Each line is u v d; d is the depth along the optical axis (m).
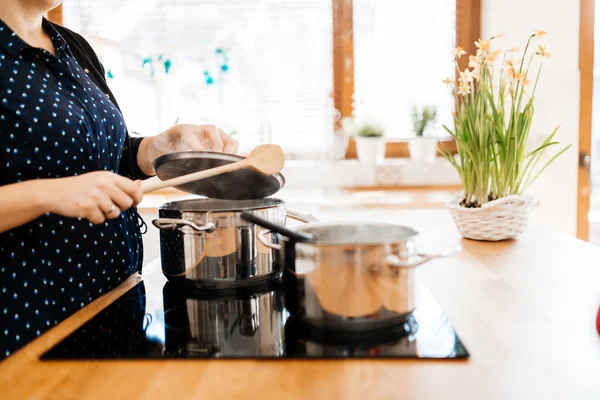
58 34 1.00
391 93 2.70
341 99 2.71
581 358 0.60
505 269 1.00
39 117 0.88
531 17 2.28
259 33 2.66
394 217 2.01
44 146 0.89
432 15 2.62
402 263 0.67
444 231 1.45
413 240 0.69
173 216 0.90
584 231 2.31
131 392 0.53
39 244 0.89
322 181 2.61
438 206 2.04
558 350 0.62
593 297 0.82
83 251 0.94
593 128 2.28
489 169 1.32
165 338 0.68
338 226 0.80
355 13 2.64
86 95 0.99
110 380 0.56
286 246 0.71
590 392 0.53
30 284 0.87
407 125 2.72
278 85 2.69
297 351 0.62
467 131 1.34
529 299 0.81
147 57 2.65
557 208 2.31
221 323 0.74
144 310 0.80
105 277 0.97
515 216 1.25
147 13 2.64
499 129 1.32
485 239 1.28
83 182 0.73
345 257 0.66
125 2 2.63
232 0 2.64
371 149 2.57
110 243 0.98
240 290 0.90
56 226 0.91
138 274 1.07
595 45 2.23
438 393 0.53
